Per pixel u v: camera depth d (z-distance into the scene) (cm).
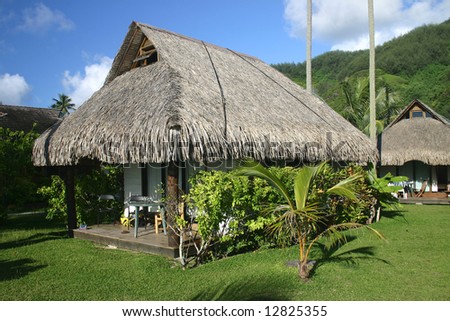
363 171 1129
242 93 1062
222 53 1333
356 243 853
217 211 686
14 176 1280
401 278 596
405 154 1986
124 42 1147
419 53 4869
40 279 638
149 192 1063
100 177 1153
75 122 1024
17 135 1532
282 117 1055
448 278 595
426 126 2116
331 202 995
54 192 1116
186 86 886
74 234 1005
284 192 596
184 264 680
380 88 2684
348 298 520
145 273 651
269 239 808
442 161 1914
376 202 1192
